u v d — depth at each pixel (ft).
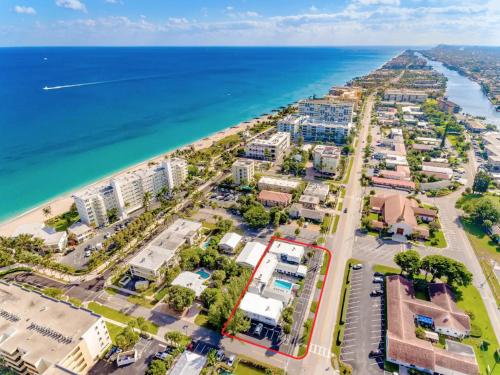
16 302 359.46
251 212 576.61
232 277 427.74
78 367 315.99
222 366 328.29
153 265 451.53
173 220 610.65
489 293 423.23
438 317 371.56
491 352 340.39
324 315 390.01
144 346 355.15
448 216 609.01
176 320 389.39
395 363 329.52
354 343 352.69
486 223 548.31
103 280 461.37
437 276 429.38
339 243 528.22
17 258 492.54
